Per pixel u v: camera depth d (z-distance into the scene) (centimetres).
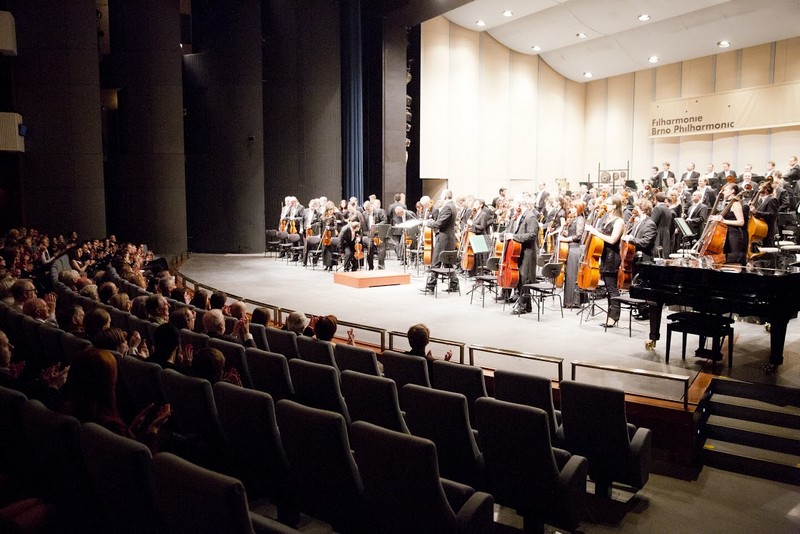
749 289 643
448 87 2111
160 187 1930
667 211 1034
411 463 302
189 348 544
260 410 366
